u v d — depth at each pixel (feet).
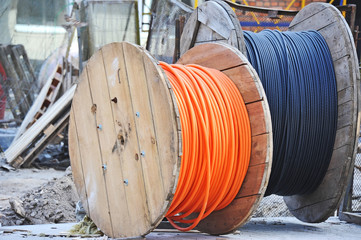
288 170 18.67
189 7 44.42
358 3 73.00
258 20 33.94
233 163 15.84
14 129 52.42
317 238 17.56
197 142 14.93
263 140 15.89
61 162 41.98
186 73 16.07
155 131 14.39
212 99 15.69
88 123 16.72
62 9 54.54
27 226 20.15
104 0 52.29
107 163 16.16
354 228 20.10
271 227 19.83
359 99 18.74
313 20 20.93
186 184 14.96
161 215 14.44
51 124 40.24
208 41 20.43
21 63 53.98
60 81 48.83
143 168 14.88
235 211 16.51
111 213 16.22
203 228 17.37
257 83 16.15
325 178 19.51
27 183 34.01
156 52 44.68
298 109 18.42
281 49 19.07
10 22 54.29
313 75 18.98
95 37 52.80
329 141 19.13
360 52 57.67
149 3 52.90
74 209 24.12
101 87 16.12
